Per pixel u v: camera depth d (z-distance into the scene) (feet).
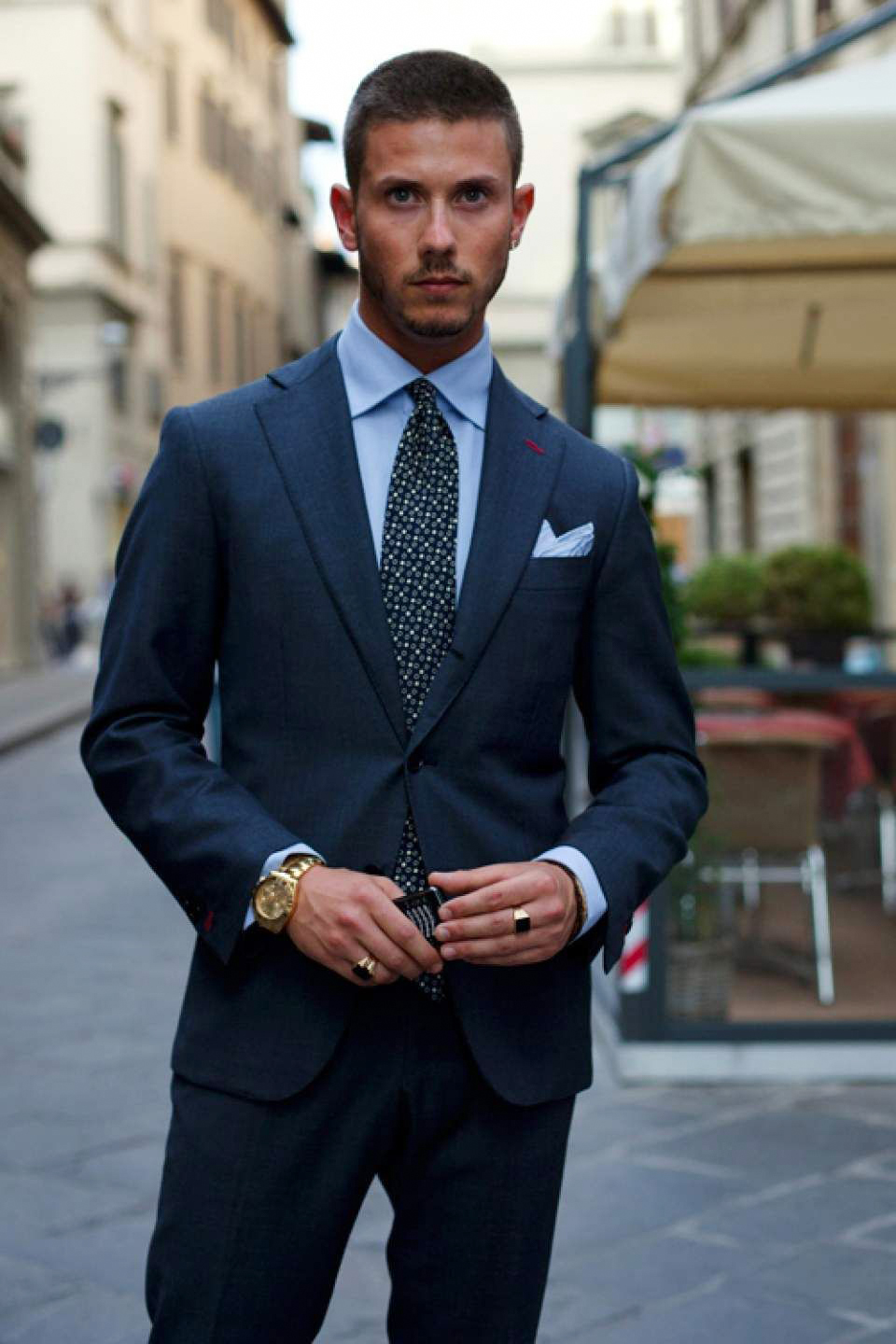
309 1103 5.91
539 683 6.12
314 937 5.55
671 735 6.48
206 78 128.47
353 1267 11.76
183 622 6.06
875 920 19.99
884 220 14.35
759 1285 11.22
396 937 5.45
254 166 143.74
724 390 27.07
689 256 20.67
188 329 123.75
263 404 6.16
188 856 5.74
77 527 102.78
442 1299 6.14
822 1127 14.55
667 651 6.50
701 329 25.48
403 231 5.80
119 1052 17.31
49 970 21.18
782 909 18.25
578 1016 6.23
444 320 5.87
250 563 5.97
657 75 106.11
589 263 18.33
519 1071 6.00
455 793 5.96
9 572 88.94
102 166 102.37
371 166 5.81
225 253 133.69
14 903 26.00
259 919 5.62
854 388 27.12
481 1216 6.07
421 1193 6.15
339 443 6.10
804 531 56.18
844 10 40.55
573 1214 12.51
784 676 17.04
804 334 25.64
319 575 5.94
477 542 6.06
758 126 14.44
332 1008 5.88
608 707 6.45
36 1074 16.52
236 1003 5.95
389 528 6.09
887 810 20.56
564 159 106.52
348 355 6.25
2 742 49.98
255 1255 5.92
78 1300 11.12
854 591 33.32
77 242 101.55
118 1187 13.26
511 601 6.06
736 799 17.35
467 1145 6.06
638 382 26.84
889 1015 16.31
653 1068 15.98
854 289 22.29
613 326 19.57
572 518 6.24
